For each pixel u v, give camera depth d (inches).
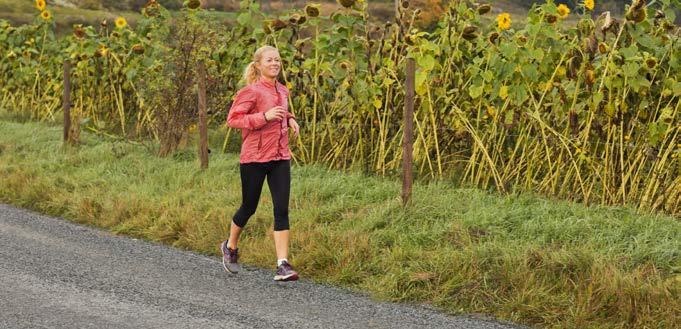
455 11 705.0
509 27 644.7
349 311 425.7
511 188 650.2
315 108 762.2
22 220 623.5
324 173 705.6
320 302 439.5
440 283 451.5
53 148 847.7
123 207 616.4
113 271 492.1
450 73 698.2
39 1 1151.0
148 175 714.2
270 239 526.0
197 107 809.5
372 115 725.9
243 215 483.5
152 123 891.4
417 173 690.8
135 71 959.6
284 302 438.3
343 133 750.5
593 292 417.4
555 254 454.3
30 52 1143.0
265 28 797.9
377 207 571.2
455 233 514.9
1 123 1018.7
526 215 545.0
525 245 482.0
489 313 425.4
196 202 620.7
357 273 475.8
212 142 867.4
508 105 656.4
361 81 714.2
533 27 633.0
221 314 416.2
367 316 418.3
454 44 705.0
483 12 708.7
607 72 620.4
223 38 895.1
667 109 597.9
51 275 479.8
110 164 763.4
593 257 449.1
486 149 661.9
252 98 467.8
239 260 518.0
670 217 555.8
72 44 1064.8
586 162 628.1
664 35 642.8
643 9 600.1
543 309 417.1
